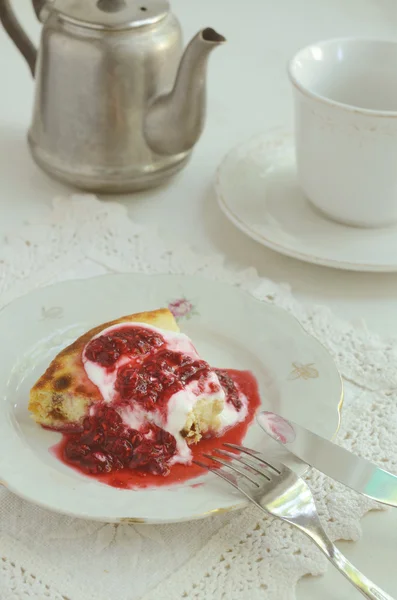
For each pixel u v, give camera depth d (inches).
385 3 53.7
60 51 37.0
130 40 36.9
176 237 38.2
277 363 32.4
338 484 30.0
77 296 34.0
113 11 37.2
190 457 30.1
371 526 29.3
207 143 43.0
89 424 30.6
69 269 36.5
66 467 29.6
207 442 30.7
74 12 36.9
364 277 37.1
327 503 29.5
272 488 28.5
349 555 28.6
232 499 28.3
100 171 38.6
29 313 33.4
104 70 36.9
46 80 37.9
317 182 37.1
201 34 35.4
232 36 50.1
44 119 38.5
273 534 28.8
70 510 27.8
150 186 39.7
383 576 28.2
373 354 33.8
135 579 27.9
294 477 28.8
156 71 37.4
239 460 29.5
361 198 36.7
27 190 39.8
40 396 30.7
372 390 32.8
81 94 37.4
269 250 38.1
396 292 36.7
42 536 28.6
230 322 33.7
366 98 39.3
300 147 37.1
